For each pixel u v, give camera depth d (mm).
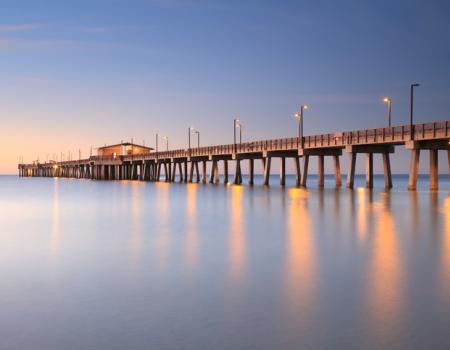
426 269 13609
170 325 9258
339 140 54344
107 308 10320
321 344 8305
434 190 47812
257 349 8141
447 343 8305
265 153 67188
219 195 50250
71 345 8406
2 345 8430
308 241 18844
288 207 33969
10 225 26016
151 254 16578
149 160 112062
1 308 10398
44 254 16891
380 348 8133
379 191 52969
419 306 10180
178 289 11766
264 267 14117
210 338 8609
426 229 21906
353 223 24297
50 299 11039
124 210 34562
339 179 60750
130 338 8656
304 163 61844
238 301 10703
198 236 20781
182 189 65938
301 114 61656
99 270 14062
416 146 45531
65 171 188750
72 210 35469
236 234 21141
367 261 14812
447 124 41875
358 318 9508
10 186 91250
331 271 13469
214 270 13805
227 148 77375
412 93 46344
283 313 9844
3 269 14328
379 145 54188
